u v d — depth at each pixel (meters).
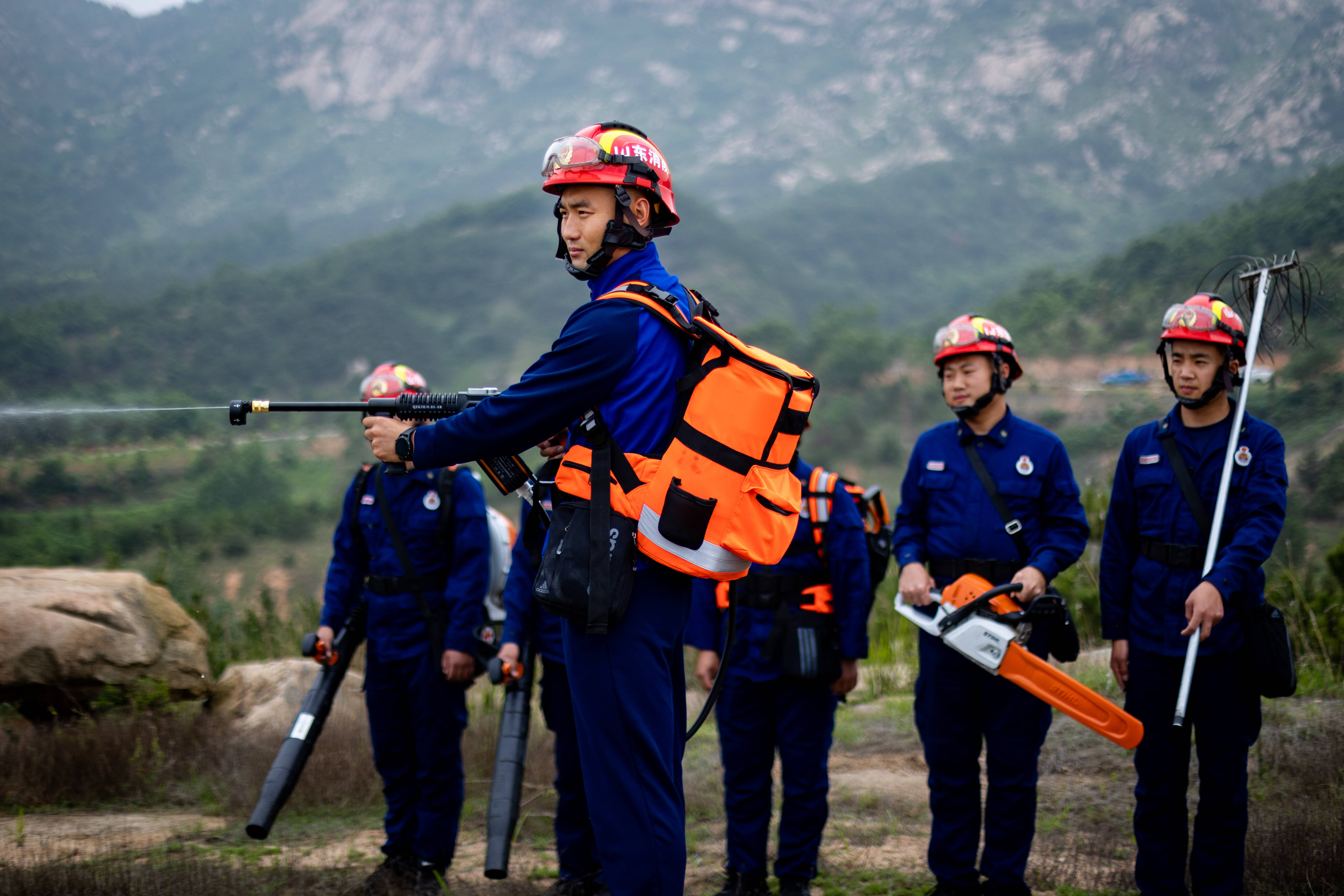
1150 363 99.81
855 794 5.29
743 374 2.08
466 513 4.10
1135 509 3.69
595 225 2.25
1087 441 68.94
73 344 187.38
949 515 3.92
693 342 2.14
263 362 197.88
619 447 2.12
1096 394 91.00
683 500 2.03
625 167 2.24
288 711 6.45
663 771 2.12
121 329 198.25
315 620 9.39
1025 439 3.90
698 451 2.05
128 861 3.96
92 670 6.20
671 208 2.31
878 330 143.00
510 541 4.43
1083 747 5.60
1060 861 4.12
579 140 2.25
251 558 88.69
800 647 3.82
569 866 4.02
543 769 5.69
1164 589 3.56
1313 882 3.56
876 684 7.97
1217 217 124.00
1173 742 3.54
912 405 125.12
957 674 3.78
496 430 2.10
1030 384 98.88
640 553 2.09
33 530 79.06
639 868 2.06
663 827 2.09
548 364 2.10
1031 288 138.50
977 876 3.79
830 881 4.07
